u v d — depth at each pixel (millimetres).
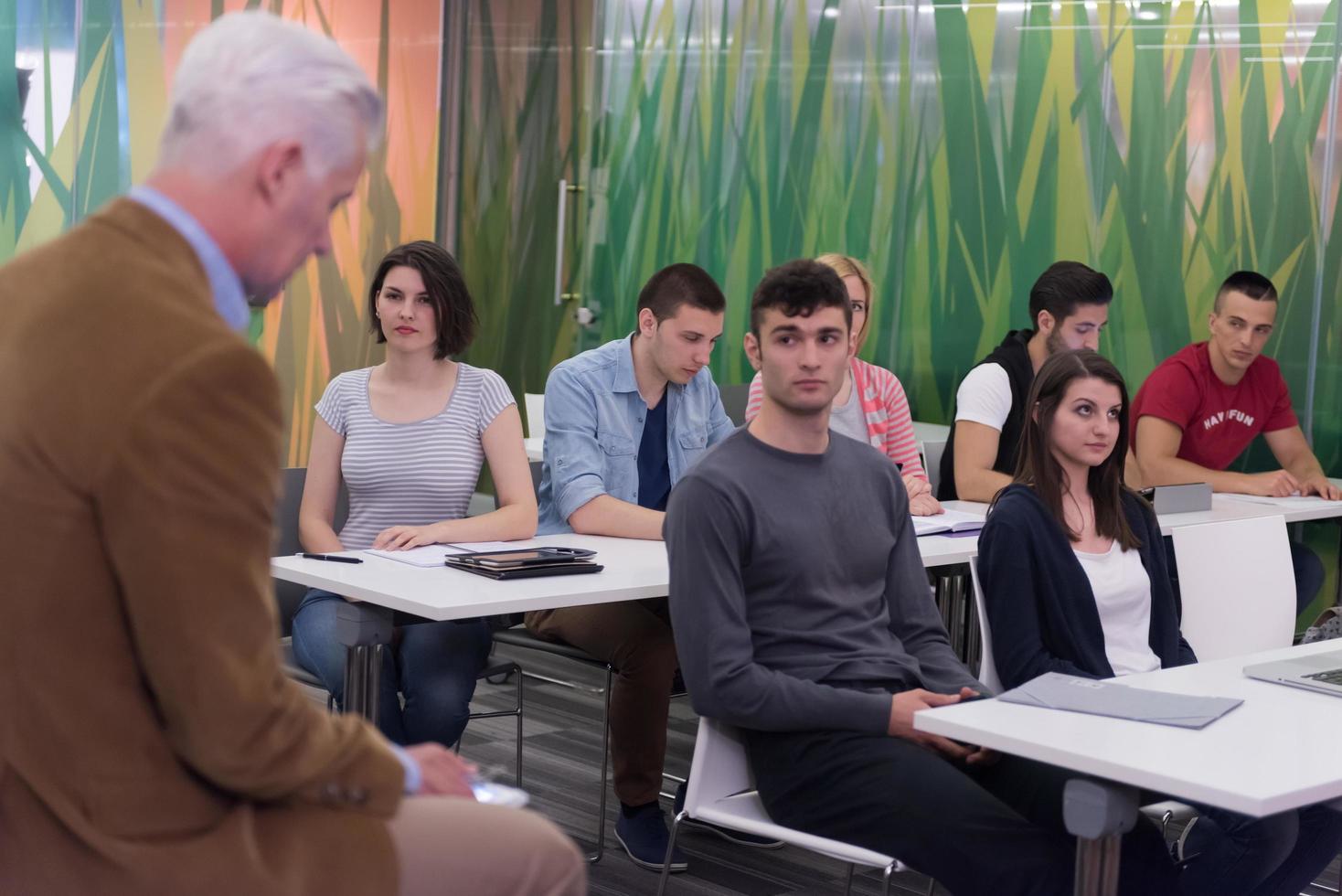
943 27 5430
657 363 3342
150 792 1233
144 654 1201
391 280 3102
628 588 2592
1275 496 4117
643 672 3078
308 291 6164
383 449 3119
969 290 5430
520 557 2732
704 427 3479
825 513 2316
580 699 4531
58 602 1195
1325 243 4711
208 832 1260
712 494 2225
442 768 1511
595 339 6555
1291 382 4812
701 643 2189
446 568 2736
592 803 3557
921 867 2043
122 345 1194
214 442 1195
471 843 1416
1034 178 5254
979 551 2578
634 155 6387
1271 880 2346
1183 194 4965
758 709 2154
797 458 2314
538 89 6582
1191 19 4914
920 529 3254
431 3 6457
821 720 2154
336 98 1305
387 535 2943
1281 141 4766
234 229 1295
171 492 1176
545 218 6652
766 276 2311
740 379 6090
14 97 5117
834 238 5766
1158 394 4266
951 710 1856
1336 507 3949
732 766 2268
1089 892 1736
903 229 5578
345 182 1341
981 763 2246
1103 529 2639
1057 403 2566
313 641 2854
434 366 3182
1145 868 2041
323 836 1309
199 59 1290
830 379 2275
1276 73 4762
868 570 2365
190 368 1191
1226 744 1725
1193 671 2176
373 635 2531
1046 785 2188
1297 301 4773
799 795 2166
